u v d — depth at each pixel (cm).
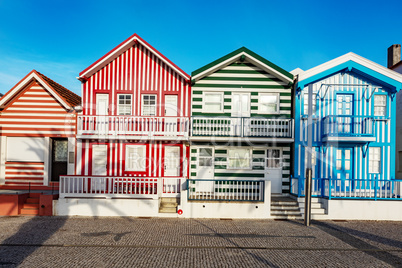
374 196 1107
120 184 1287
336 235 873
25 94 1313
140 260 654
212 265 632
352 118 1259
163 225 962
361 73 1262
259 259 672
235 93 1312
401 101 1540
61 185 1096
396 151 1578
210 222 1013
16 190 1276
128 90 1322
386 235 882
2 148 1306
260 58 1267
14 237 806
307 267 630
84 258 660
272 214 1094
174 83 1323
